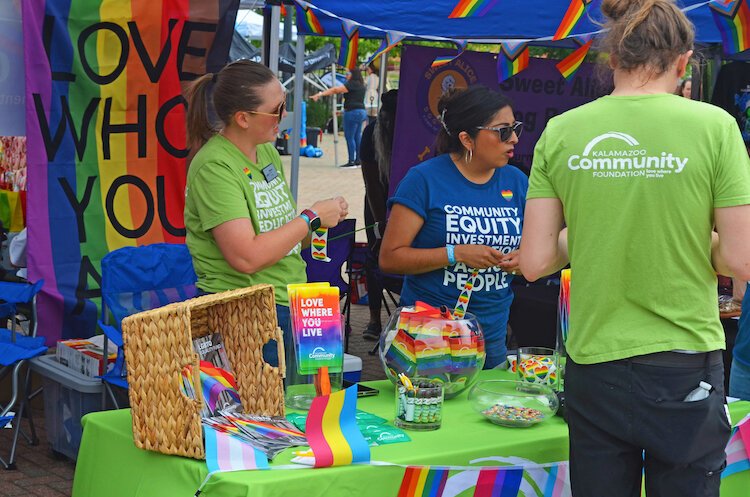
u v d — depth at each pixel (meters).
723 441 2.12
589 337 2.10
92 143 4.75
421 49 6.14
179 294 4.46
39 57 4.54
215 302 2.30
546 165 2.18
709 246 2.06
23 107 4.69
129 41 4.77
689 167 2.00
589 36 3.90
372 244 6.96
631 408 2.05
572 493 2.23
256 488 2.01
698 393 2.04
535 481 2.47
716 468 2.12
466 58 6.27
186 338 2.16
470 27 5.29
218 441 2.15
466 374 2.81
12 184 5.88
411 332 2.78
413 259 3.22
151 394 2.23
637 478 2.18
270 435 2.28
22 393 4.96
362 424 2.52
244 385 2.51
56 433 4.44
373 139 6.69
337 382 2.66
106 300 4.20
